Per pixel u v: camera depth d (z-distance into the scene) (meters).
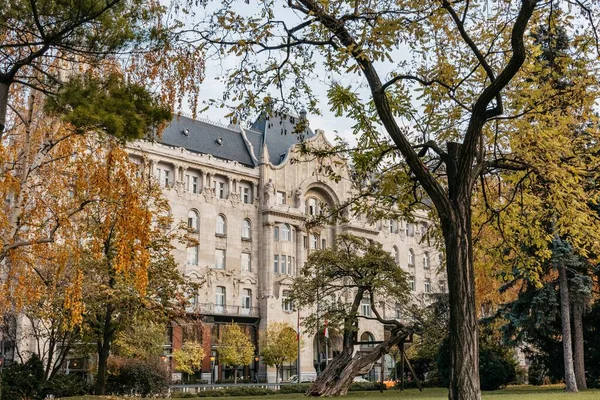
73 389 31.27
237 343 62.97
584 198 16.00
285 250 72.44
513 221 16.69
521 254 17.23
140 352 40.25
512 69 11.23
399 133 11.84
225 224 68.56
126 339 40.12
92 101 14.64
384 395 33.00
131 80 17.62
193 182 66.69
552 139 15.42
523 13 10.84
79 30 14.73
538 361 37.31
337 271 38.16
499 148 16.59
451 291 11.39
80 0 13.91
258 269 70.75
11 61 16.86
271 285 70.06
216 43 13.35
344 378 33.69
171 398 36.97
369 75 12.25
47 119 20.19
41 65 18.50
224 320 66.06
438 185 11.77
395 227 88.25
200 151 68.31
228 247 68.19
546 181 15.56
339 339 75.12
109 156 18.09
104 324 29.02
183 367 57.19
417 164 11.77
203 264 65.50
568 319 30.98
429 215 17.53
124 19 14.85
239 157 72.56
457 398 10.85
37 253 20.30
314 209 77.19
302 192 74.88
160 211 30.50
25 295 21.89
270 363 64.88
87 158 18.67
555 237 30.61
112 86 15.46
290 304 71.19
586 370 35.00
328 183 78.00
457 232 11.59
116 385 37.75
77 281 19.56
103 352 28.80
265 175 72.12
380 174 16.41
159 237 30.91
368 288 37.03
